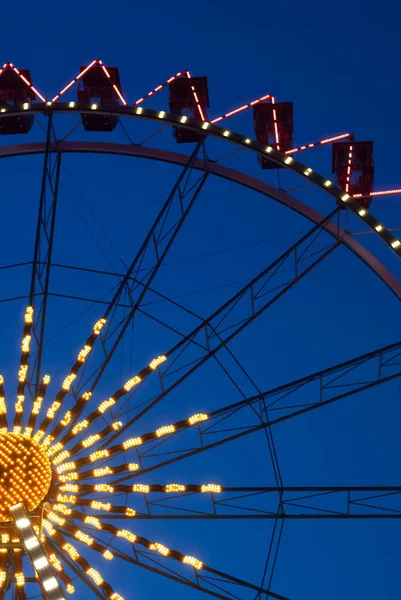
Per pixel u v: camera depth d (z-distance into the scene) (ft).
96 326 109.60
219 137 113.91
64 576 97.19
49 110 115.44
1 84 127.95
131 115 115.34
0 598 89.92
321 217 115.96
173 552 101.09
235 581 102.32
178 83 126.72
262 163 120.37
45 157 113.29
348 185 119.03
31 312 108.99
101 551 99.60
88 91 126.31
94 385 108.99
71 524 100.12
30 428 103.09
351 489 105.29
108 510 101.86
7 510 96.27
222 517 104.83
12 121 120.98
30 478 98.48
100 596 100.83
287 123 124.98
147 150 118.52
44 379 106.83
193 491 104.94
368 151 121.80
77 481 104.99
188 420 106.73
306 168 112.88
